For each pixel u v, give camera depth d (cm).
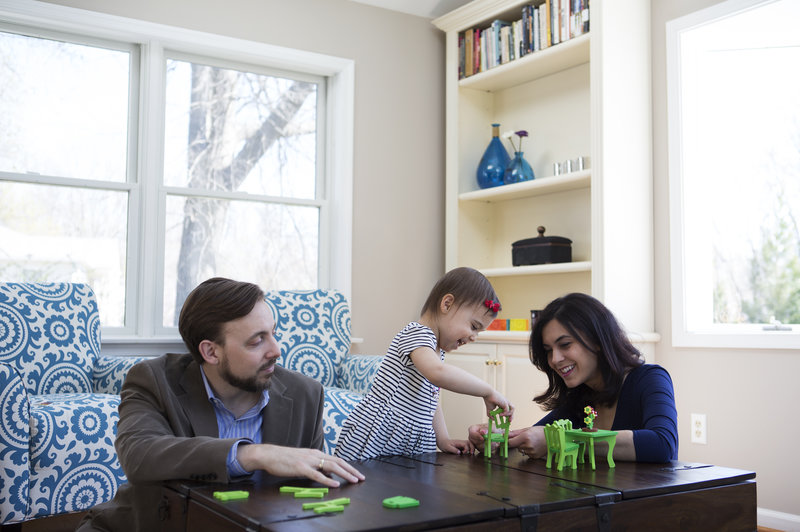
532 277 395
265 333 135
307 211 398
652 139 341
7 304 295
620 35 332
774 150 337
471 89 415
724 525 126
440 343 187
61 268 338
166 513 120
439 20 412
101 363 311
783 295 330
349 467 124
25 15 324
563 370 169
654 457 146
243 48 369
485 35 395
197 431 138
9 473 226
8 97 330
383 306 403
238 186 381
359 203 399
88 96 346
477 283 184
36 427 234
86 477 244
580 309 168
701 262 333
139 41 353
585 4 337
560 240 359
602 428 177
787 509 287
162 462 122
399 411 179
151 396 140
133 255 351
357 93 401
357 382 330
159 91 356
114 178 351
